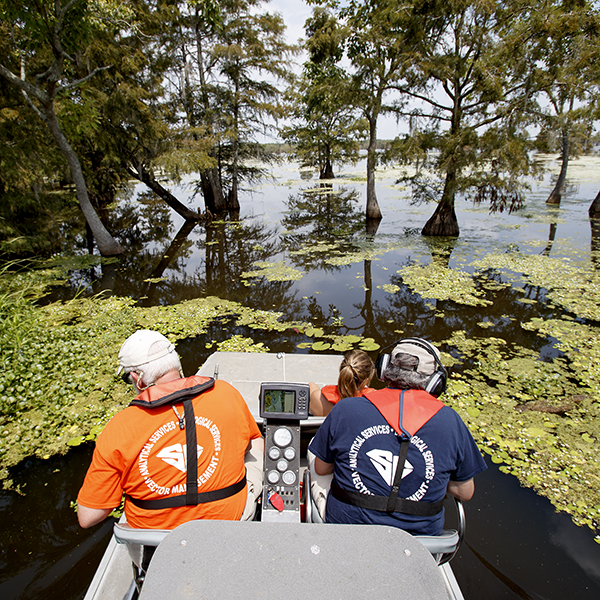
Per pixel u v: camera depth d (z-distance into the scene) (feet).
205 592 3.62
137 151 51.78
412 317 23.29
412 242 43.16
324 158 129.39
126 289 29.37
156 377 5.17
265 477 5.55
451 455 4.81
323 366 15.55
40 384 15.52
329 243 43.91
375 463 4.83
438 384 5.32
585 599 7.98
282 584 3.68
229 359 16.12
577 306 24.02
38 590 8.33
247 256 39.19
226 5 58.18
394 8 40.40
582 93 37.65
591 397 14.80
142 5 45.14
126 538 4.51
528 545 9.20
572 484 10.90
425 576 3.78
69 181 50.55
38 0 26.55
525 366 17.17
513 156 38.40
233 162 69.72
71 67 39.34
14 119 38.11
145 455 4.72
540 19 34.50
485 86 37.76
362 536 4.11
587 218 54.24
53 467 11.76
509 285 28.30
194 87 62.23
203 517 4.81
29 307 22.56
